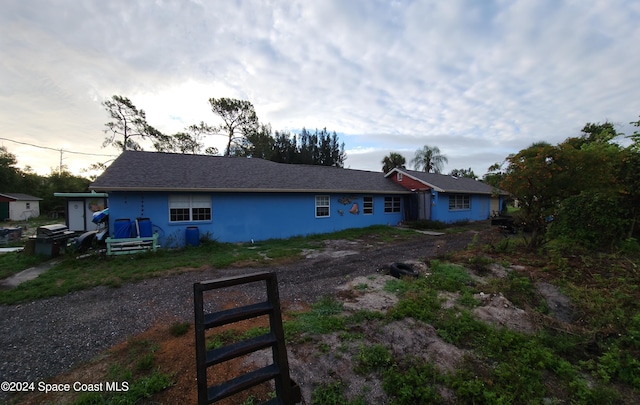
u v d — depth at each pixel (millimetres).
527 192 7004
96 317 3936
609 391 2354
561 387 2465
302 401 2307
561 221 7098
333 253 8344
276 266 6828
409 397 2291
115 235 8102
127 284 5457
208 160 12492
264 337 2008
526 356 2781
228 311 1863
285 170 13977
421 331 3371
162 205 9234
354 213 14242
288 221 11859
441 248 8781
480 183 22500
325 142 34438
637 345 2990
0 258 7645
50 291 4891
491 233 12539
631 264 5363
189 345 3107
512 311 3906
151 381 2449
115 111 24172
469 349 3025
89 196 12508
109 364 2799
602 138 10734
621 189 7027
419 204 16344
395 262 6645
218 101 27812
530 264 5953
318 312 3924
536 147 6973
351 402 2303
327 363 2773
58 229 8227
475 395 2295
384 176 18766
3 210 25328
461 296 4473
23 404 2256
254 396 2355
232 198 10500
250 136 29750
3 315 4012
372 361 2775
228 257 7715
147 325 3684
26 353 3016
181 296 4801
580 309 3939
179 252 8453
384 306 4137
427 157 30469
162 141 26734
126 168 9531
